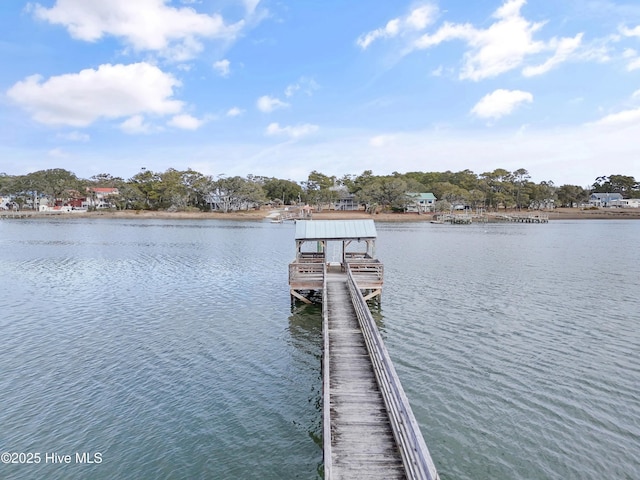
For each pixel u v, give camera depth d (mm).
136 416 12367
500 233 73625
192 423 12016
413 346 17703
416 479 7137
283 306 24281
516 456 10508
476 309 23375
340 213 118562
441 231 77625
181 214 114812
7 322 21047
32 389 13938
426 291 27781
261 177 154250
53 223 94812
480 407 12789
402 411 8406
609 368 15508
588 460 10359
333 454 8500
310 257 28828
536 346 17688
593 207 147750
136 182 132750
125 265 38000
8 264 38156
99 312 22953
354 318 17453
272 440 11250
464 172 159250
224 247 51750
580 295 26641
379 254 45750
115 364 16016
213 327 20469
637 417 12266
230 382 14594
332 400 10648
